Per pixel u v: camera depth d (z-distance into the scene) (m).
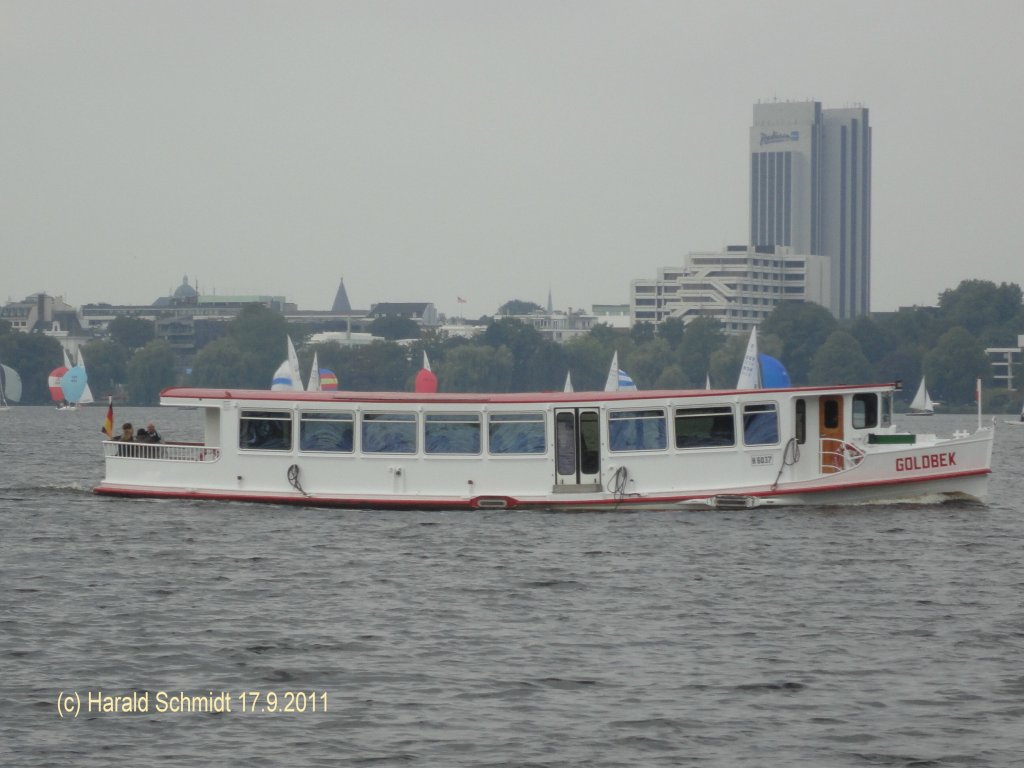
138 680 138.25
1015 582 189.38
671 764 116.00
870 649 151.38
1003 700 132.50
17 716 126.81
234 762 115.75
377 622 163.00
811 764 116.25
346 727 124.06
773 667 143.62
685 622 163.88
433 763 115.69
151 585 185.12
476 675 139.88
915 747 120.00
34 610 168.75
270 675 139.88
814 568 197.75
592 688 135.62
